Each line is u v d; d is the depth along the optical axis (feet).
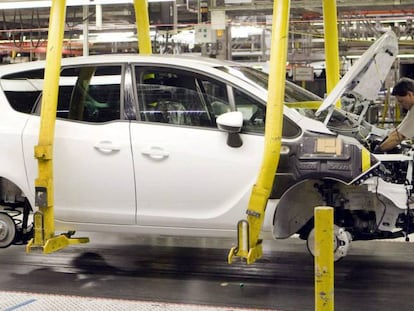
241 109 17.10
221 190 16.84
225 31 35.91
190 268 19.31
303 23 38.88
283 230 17.28
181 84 17.62
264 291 16.78
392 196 16.35
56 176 17.90
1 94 18.79
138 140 17.35
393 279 18.01
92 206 17.83
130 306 15.29
